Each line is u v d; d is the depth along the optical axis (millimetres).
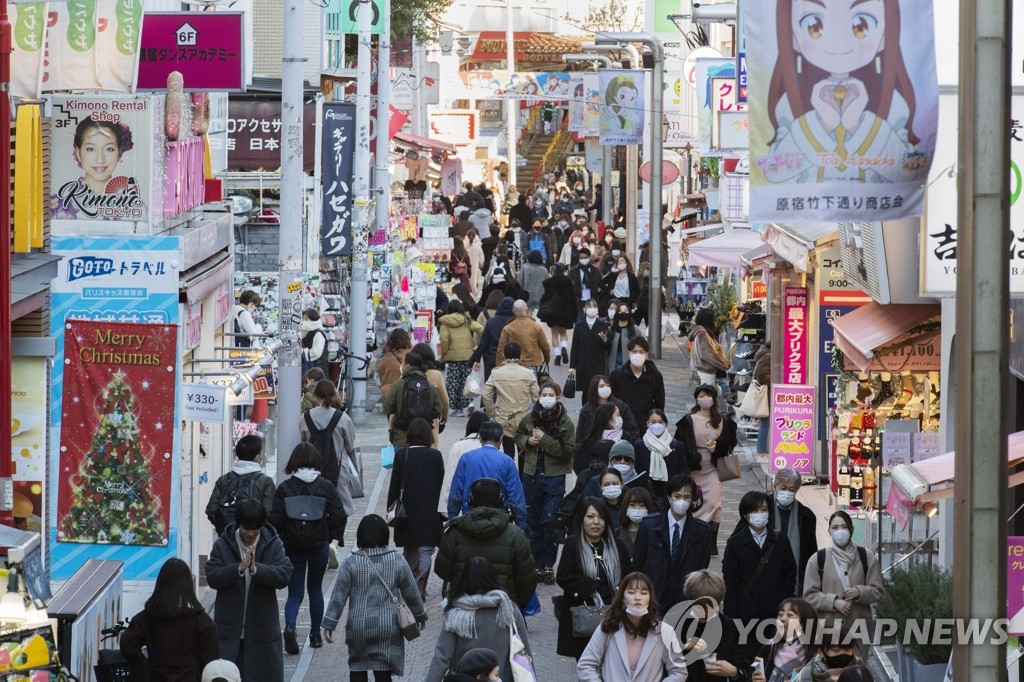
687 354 100312
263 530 34812
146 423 41188
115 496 41219
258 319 66688
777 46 29828
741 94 78062
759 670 30844
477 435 45750
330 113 72375
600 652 29000
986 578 22641
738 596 34969
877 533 44062
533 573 35562
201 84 44875
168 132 43469
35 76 37875
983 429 22656
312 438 45469
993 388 22672
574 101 135875
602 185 167250
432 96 171625
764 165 30016
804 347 64375
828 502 56406
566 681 37500
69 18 40469
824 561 34281
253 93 77875
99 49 40562
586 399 71438
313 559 39969
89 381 41125
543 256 133750
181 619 29453
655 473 44719
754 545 34938
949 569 37500
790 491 37594
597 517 34750
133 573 41375
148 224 41969
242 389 43812
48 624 27641
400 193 116000
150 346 41031
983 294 22703
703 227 102938
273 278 71125
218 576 34031
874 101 29875
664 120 121125
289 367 49844
